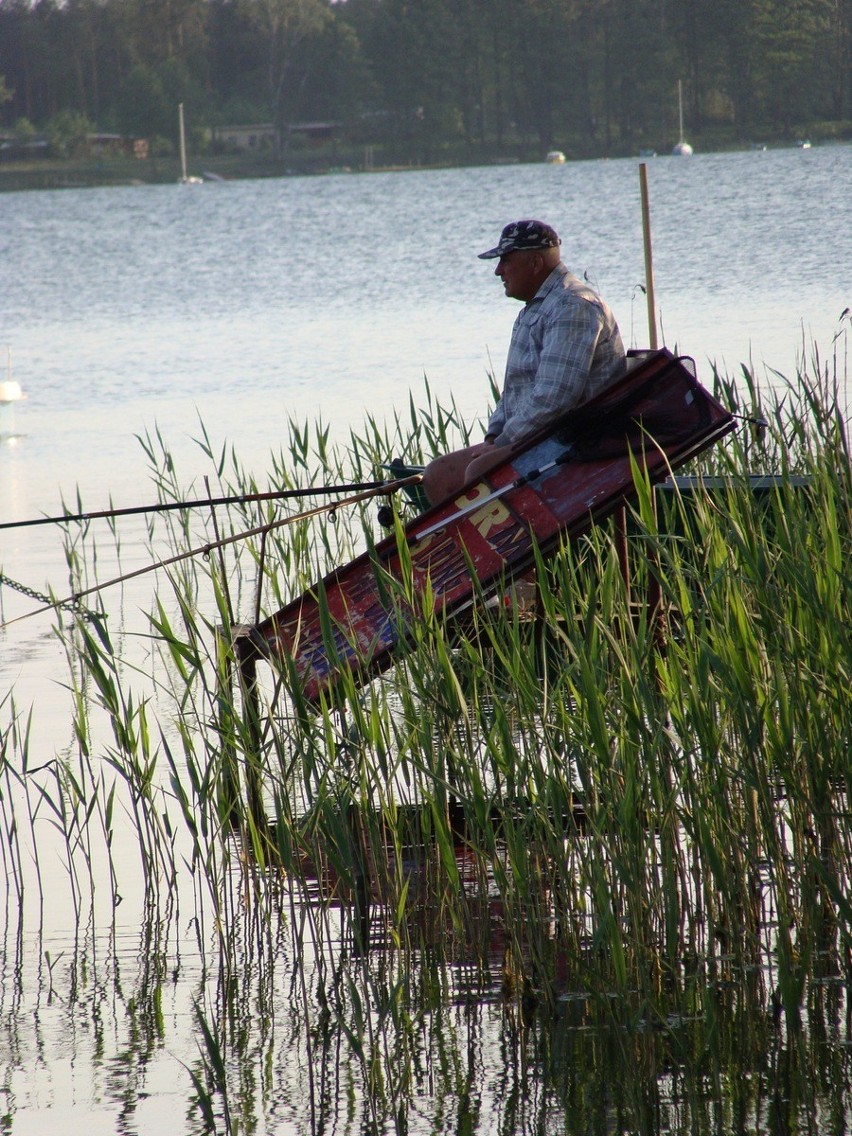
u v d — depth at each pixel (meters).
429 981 15.86
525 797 17.84
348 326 89.44
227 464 48.47
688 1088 13.50
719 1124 12.91
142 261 153.50
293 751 19.14
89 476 48.06
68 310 110.25
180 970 16.33
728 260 107.12
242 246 165.88
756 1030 14.43
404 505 31.25
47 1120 13.42
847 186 170.00
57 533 40.75
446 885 17.81
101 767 20.55
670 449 21.47
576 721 17.03
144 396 65.56
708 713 16.34
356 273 125.81
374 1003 15.39
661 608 20.75
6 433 56.16
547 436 21.95
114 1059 14.47
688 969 15.73
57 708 25.52
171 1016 15.27
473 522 21.75
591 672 16.27
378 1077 13.94
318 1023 15.05
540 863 17.64
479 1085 13.73
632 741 16.28
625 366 22.81
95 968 16.44
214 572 20.67
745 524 18.77
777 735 16.39
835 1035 14.25
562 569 19.23
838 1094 13.23
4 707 25.66
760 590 16.98
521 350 23.14
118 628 31.05
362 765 17.92
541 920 16.50
